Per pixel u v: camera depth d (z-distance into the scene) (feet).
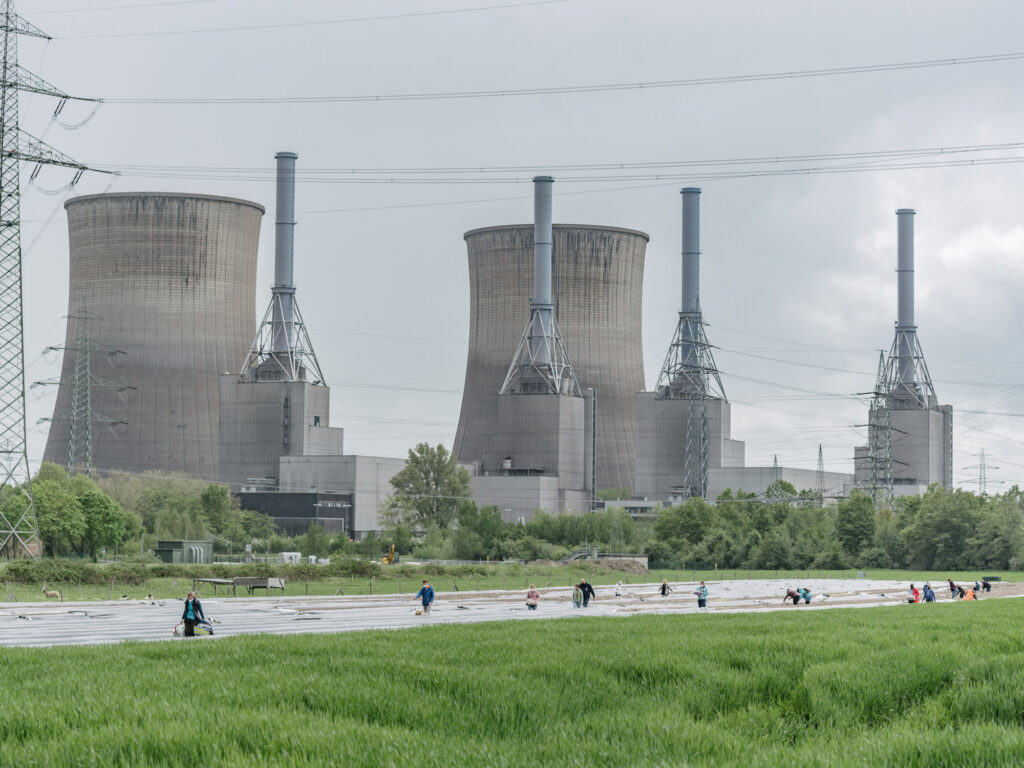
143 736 77.61
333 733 79.10
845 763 73.20
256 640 154.10
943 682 121.90
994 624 192.03
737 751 78.28
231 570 431.02
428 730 86.43
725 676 117.50
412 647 142.31
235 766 70.33
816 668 120.88
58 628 220.84
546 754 77.46
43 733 81.71
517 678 110.93
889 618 210.79
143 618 252.01
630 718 91.66
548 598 359.46
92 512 570.46
